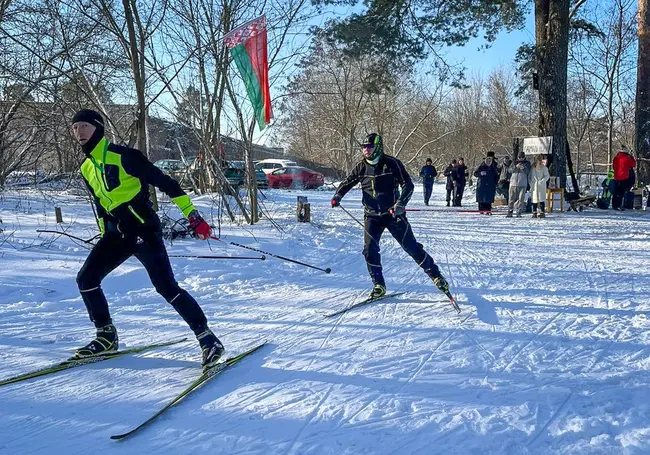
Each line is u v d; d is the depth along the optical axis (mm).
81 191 14625
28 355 4438
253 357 4375
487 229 12906
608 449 2902
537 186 15258
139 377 3977
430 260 5879
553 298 6246
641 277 7375
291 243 9883
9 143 13156
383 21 18312
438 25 18469
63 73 9828
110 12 10203
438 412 3363
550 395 3592
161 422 3271
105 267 4168
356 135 35656
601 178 26484
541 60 17656
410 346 4605
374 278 6273
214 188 16500
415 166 45906
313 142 38250
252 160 12211
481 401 3520
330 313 5723
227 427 3199
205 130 12031
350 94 33219
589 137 28156
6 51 10516
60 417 3354
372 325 5254
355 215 15227
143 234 4059
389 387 3754
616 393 3607
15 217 11812
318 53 18188
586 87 26703
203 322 4121
